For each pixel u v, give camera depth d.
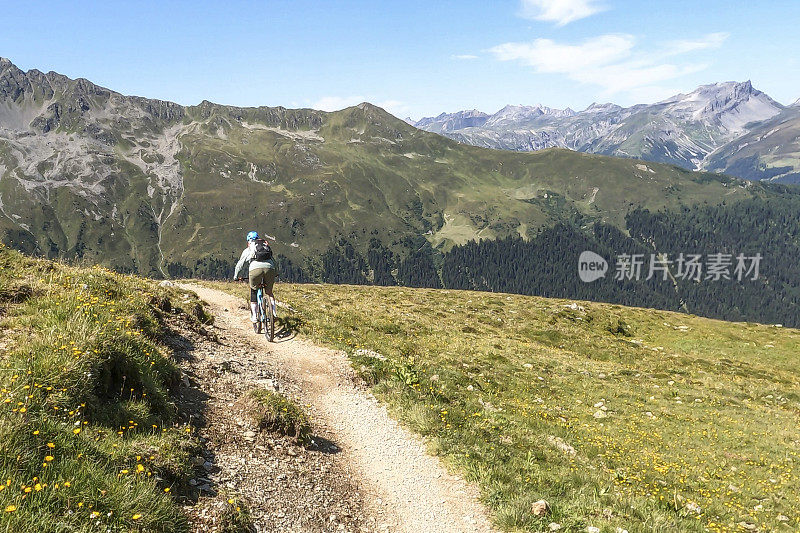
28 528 4.92
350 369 15.31
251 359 14.21
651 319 53.09
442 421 12.95
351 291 45.28
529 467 11.79
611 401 23.56
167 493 6.59
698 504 13.55
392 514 8.77
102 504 5.73
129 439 7.29
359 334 23.83
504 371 24.67
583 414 20.73
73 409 7.05
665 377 31.56
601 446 16.73
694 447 19.14
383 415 13.01
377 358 16.88
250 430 9.80
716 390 30.17
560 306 51.50
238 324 18.52
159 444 7.51
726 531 11.85
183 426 8.76
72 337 8.55
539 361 28.55
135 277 17.55
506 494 9.66
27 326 9.18
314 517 7.91
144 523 5.80
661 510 11.48
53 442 6.18
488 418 15.02
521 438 14.16
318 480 9.09
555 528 8.56
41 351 7.88
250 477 8.23
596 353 37.03
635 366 34.72
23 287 10.85
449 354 25.14
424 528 8.46
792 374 39.06
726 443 19.95
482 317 41.47
